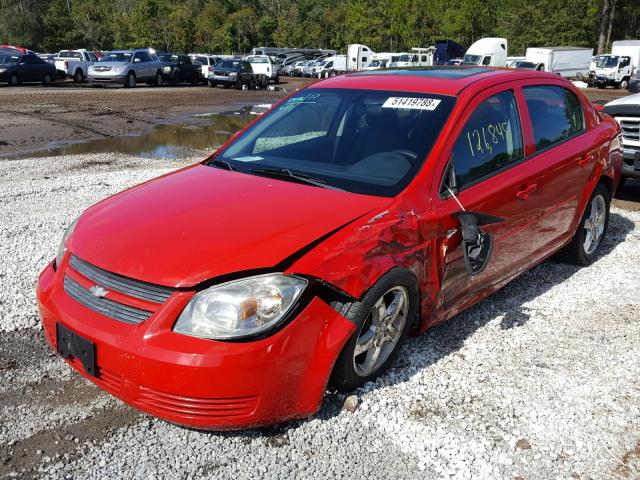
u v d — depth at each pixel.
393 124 3.62
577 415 3.05
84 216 3.24
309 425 2.89
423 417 2.99
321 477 2.58
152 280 2.56
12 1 90.81
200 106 22.38
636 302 4.44
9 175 8.76
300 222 2.86
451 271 3.42
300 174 3.45
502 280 4.03
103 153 11.48
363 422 2.93
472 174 3.55
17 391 3.14
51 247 5.37
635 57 39.81
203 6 96.81
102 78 28.66
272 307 2.53
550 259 5.29
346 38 74.12
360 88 4.01
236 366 2.44
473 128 3.61
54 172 9.16
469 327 3.96
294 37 83.12
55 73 29.62
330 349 2.70
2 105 19.08
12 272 4.74
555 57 40.25
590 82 39.56
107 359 2.57
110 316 2.63
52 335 2.88
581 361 3.57
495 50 37.19
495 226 3.69
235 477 2.56
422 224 3.13
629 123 7.28
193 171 3.69
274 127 4.05
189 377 2.43
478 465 2.68
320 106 4.01
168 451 2.71
